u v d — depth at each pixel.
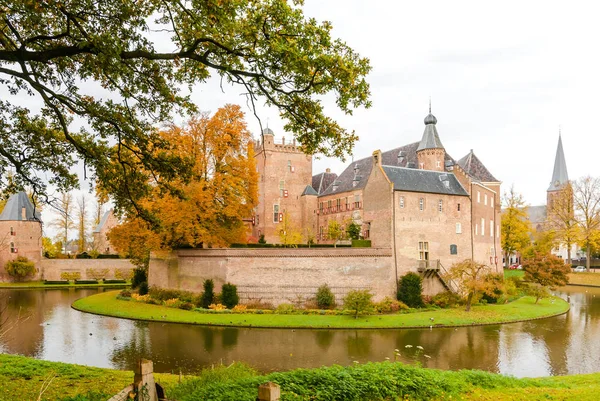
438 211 48.66
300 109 14.23
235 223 45.31
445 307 42.94
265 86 14.38
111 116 14.03
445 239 48.91
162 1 12.46
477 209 53.53
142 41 12.57
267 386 8.38
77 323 35.47
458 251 49.94
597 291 62.09
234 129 41.94
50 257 74.75
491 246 57.38
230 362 24.58
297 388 11.37
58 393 13.64
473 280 41.25
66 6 12.23
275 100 13.89
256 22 12.29
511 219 72.81
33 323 35.38
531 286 49.09
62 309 42.75
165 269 47.12
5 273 66.81
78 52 11.97
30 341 29.23
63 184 16.47
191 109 15.45
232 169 43.19
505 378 16.80
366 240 46.53
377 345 29.33
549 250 77.38
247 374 13.78
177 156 15.91
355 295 37.53
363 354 26.97
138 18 13.43
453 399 13.27
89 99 15.05
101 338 30.23
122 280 69.06
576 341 31.47
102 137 15.44
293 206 69.00
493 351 28.61
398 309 40.66
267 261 41.44
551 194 104.56
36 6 11.12
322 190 69.75
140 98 14.70
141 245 44.75
